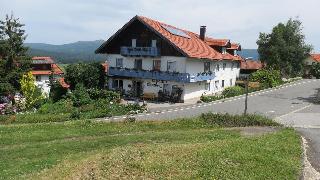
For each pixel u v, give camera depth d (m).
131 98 60.16
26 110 51.75
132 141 28.36
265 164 19.77
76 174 17.77
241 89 66.69
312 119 41.06
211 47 71.75
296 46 91.25
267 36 92.56
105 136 30.89
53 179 17.58
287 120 40.28
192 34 73.56
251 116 37.34
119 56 65.25
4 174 20.30
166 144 25.59
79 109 47.66
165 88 60.75
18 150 26.42
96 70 62.38
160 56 60.94
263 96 62.06
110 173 17.70
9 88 60.41
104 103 50.66
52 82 62.22
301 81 84.38
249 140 25.55
